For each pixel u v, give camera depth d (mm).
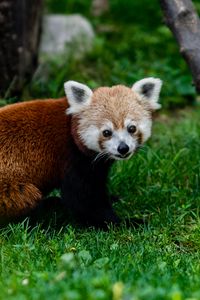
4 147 10352
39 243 10008
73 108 10453
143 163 12867
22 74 15086
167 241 10477
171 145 13633
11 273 8758
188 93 17656
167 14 12117
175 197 12031
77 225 11102
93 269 8516
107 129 10266
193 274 8742
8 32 14539
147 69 18156
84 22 19688
